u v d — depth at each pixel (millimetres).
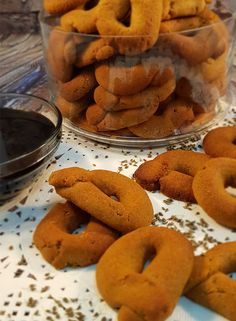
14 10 380
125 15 234
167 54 222
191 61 231
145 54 220
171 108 247
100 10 226
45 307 165
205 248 187
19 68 357
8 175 202
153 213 204
